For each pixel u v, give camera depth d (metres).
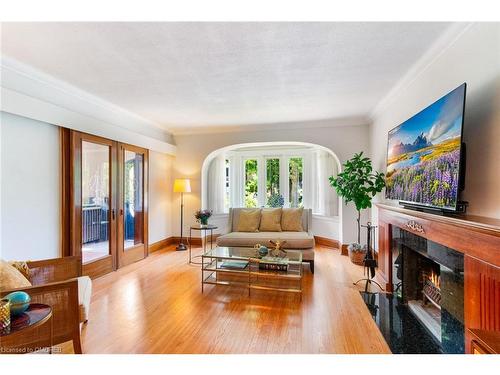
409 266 2.50
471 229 1.39
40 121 2.68
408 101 2.74
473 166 1.68
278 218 4.46
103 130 3.44
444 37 1.92
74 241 3.04
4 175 2.37
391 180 2.71
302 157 5.78
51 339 1.61
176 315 2.36
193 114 4.05
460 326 1.60
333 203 5.16
